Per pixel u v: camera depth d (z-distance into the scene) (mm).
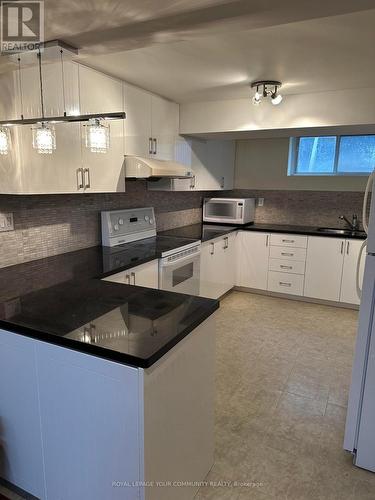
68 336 1350
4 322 1493
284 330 3588
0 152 1902
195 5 1297
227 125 3678
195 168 4164
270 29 1942
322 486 1772
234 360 2982
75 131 2391
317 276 4281
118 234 3246
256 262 4602
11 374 1536
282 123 3479
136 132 3088
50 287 1992
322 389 2578
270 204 4992
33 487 1613
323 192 4629
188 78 2859
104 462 1359
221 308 4195
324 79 2895
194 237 3756
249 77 2844
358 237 3980
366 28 1926
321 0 1253
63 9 1311
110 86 2734
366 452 1857
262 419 2254
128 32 1539
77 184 2443
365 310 1794
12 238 2432
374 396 1803
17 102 1992
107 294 1869
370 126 3334
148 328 1428
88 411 1352
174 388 1413
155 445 1320
